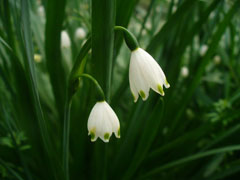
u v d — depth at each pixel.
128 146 0.27
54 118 0.33
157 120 0.23
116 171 0.27
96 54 0.18
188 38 0.25
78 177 0.27
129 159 0.28
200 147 0.33
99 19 0.17
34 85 0.19
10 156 0.26
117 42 0.21
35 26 0.28
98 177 0.25
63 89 0.25
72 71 0.18
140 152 0.25
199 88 0.36
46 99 0.31
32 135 0.24
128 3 0.20
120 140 0.27
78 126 0.27
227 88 0.35
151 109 0.28
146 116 0.29
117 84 0.36
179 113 0.29
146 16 0.25
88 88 0.23
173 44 0.26
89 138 0.25
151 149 0.31
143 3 0.81
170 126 0.33
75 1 0.35
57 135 0.32
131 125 0.26
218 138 0.27
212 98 0.40
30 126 0.24
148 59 0.17
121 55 0.42
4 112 0.22
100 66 0.19
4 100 0.28
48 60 0.24
